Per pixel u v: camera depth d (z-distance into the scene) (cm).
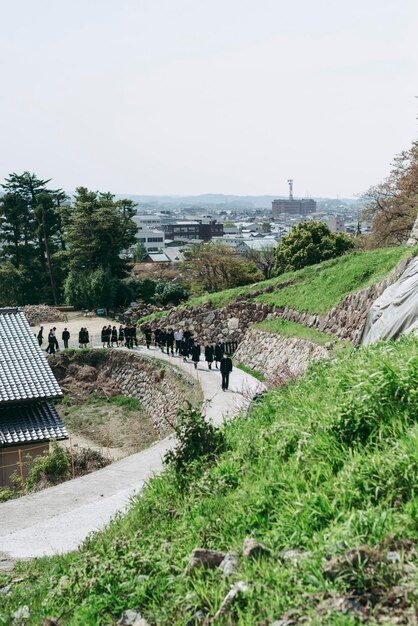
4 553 1095
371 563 549
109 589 705
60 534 1190
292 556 616
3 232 8369
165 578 688
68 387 4059
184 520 835
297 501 689
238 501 786
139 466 1736
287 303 3556
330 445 777
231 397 2645
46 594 798
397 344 1027
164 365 3644
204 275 6569
